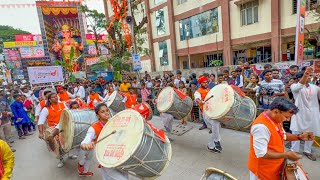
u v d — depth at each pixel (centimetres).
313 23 1070
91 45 3023
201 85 461
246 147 445
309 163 354
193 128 610
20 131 694
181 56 1870
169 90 497
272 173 210
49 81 1372
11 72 3412
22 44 3662
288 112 199
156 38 2003
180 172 377
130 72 1347
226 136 516
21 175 429
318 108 361
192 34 1720
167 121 523
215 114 365
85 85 1095
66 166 452
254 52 1402
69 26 2927
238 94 372
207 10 1573
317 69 788
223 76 608
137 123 245
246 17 1365
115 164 223
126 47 1362
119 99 643
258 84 477
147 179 266
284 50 1237
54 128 398
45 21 2842
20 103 702
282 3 1192
